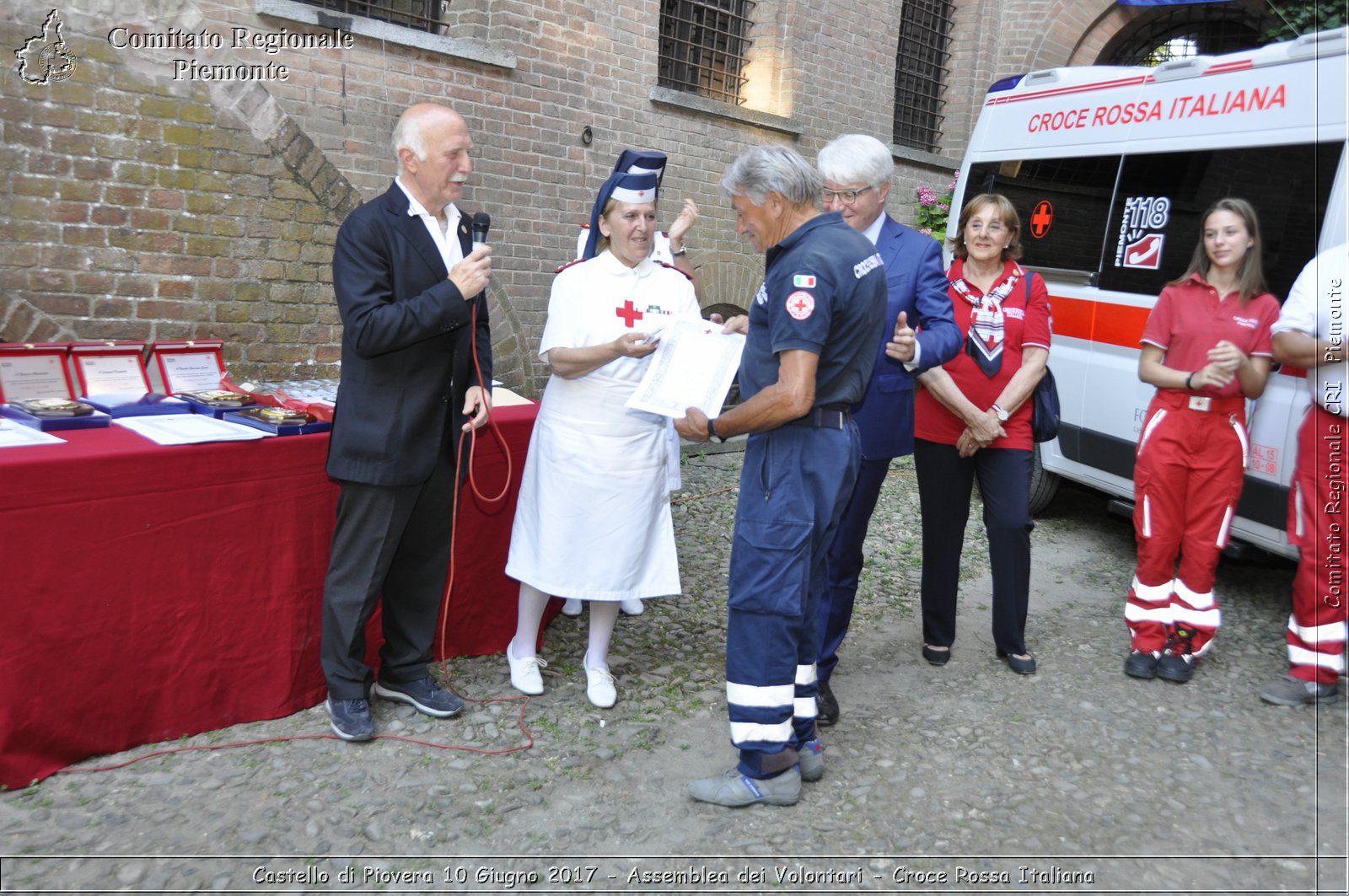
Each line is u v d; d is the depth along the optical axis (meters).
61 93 4.27
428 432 3.01
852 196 3.04
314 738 3.07
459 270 2.86
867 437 3.22
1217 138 4.43
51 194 4.29
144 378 3.48
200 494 2.89
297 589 3.15
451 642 3.68
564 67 6.11
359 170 5.25
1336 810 2.87
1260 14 8.64
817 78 7.79
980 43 9.21
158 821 2.59
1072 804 2.89
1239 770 3.09
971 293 3.59
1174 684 3.72
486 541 3.69
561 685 3.57
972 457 3.66
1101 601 4.67
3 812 2.57
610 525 3.26
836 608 3.32
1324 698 3.50
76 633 2.72
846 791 2.94
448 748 3.07
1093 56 9.31
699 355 2.90
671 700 3.51
